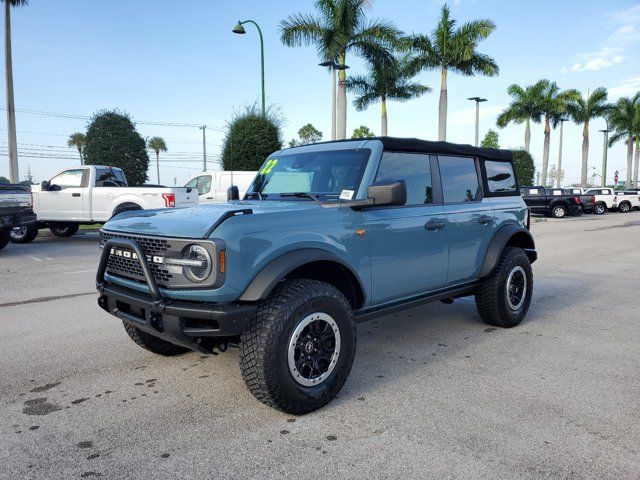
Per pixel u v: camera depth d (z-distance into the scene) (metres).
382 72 27.52
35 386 3.96
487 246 5.22
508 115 46.41
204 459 2.87
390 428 3.22
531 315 6.18
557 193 29.77
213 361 4.50
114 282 3.80
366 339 5.18
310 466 2.79
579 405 3.55
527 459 2.85
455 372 4.22
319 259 3.43
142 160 23.20
